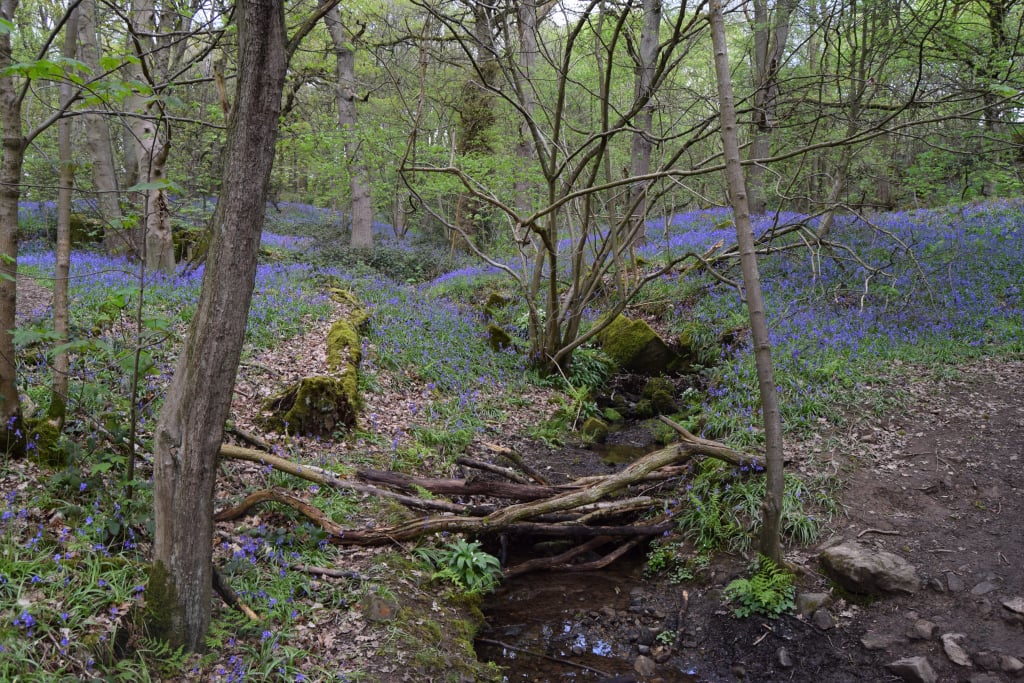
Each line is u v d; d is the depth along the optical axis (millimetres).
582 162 9688
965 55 11281
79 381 6672
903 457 7148
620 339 12562
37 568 4191
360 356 10117
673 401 10969
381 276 18531
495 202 9414
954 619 5141
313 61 14977
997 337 9875
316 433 7781
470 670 4832
